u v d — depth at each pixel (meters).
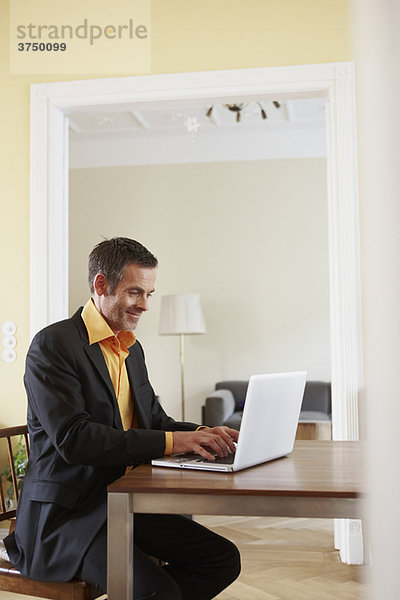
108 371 2.00
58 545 1.76
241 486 1.49
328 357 7.39
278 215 7.55
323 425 5.63
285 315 7.50
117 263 1.97
